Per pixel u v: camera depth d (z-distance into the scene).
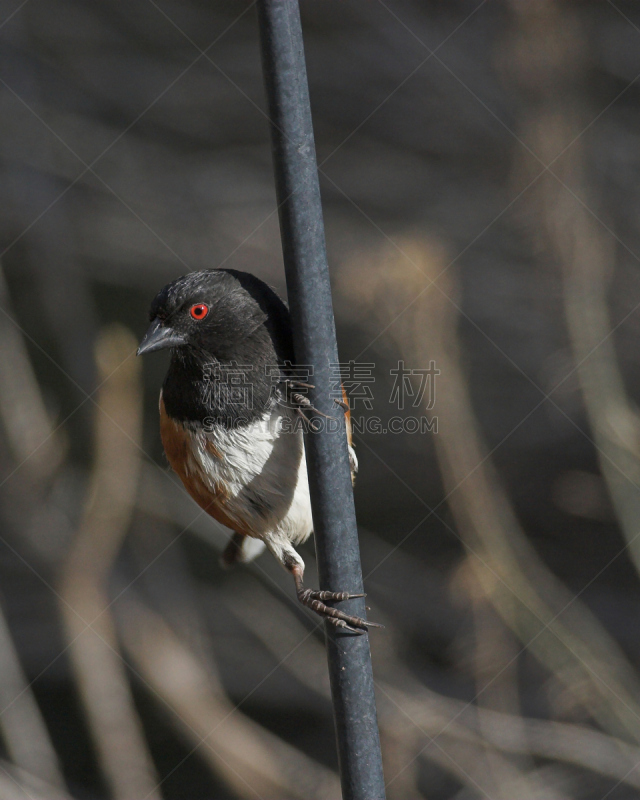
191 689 10.32
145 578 12.41
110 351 9.55
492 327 12.94
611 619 11.62
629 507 8.02
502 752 9.95
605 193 12.31
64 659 12.96
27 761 10.23
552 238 9.08
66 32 15.48
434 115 14.42
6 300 11.55
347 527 4.92
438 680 11.12
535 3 9.50
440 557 12.70
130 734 10.07
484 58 13.85
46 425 11.34
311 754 12.11
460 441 8.18
